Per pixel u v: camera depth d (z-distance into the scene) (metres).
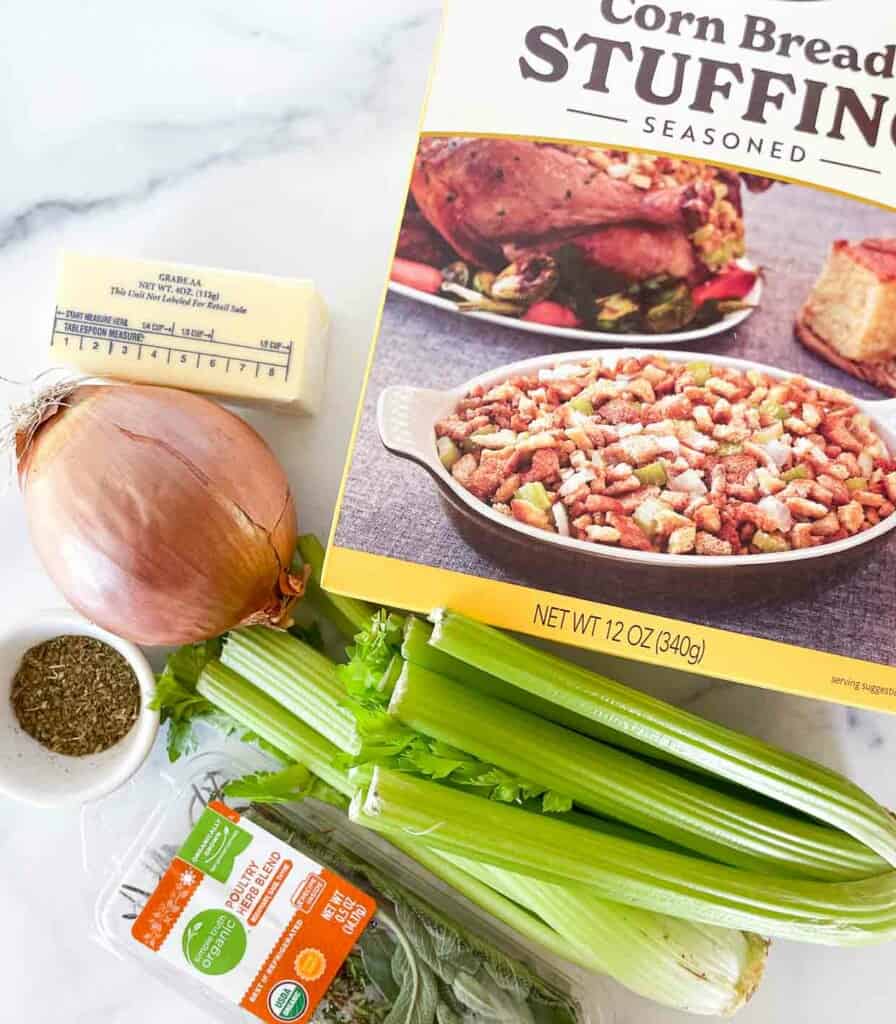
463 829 0.35
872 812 0.36
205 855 0.38
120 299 0.39
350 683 0.36
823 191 0.35
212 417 0.38
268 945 0.38
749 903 0.35
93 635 0.40
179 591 0.37
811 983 0.41
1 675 0.41
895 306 0.35
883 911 0.36
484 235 0.35
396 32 0.42
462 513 0.35
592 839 0.36
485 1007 0.38
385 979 0.38
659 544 0.35
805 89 0.35
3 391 0.42
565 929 0.38
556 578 0.35
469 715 0.36
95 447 0.36
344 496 0.35
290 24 0.43
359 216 0.42
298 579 0.39
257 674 0.39
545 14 0.35
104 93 0.43
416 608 0.35
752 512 0.35
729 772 0.36
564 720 0.37
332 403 0.42
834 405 0.35
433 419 0.35
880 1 0.34
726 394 0.35
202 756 0.41
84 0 0.43
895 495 0.35
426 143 0.35
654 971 0.38
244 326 0.39
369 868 0.40
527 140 0.35
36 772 0.40
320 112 0.43
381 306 0.35
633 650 0.35
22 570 0.43
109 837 0.42
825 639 0.34
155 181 0.43
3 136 0.43
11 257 0.43
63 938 0.42
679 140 0.35
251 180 0.43
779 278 0.35
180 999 0.42
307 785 0.39
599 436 0.35
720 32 0.35
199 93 0.43
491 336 0.35
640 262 0.35
